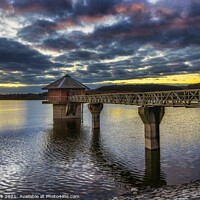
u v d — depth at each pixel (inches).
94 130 1032.2
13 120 1577.3
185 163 521.3
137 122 1309.1
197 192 319.0
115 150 661.9
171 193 335.9
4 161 572.7
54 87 1528.1
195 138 788.0
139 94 714.2
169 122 1230.9
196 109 2284.7
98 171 485.4
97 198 357.1
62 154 631.2
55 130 1062.4
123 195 357.7
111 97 903.7
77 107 1574.8
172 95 570.6
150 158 570.6
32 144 771.4
